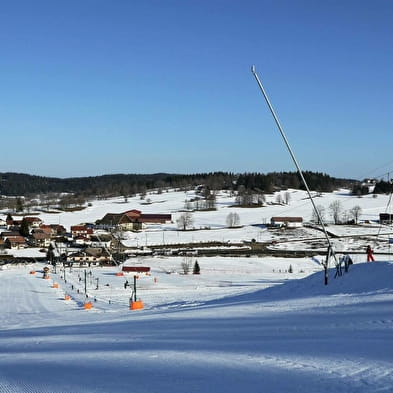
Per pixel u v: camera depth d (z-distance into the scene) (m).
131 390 9.82
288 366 11.17
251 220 176.25
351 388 9.05
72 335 21.33
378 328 15.94
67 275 95.88
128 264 108.06
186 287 75.06
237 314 24.77
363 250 111.56
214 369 11.34
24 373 12.21
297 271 95.19
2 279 90.12
